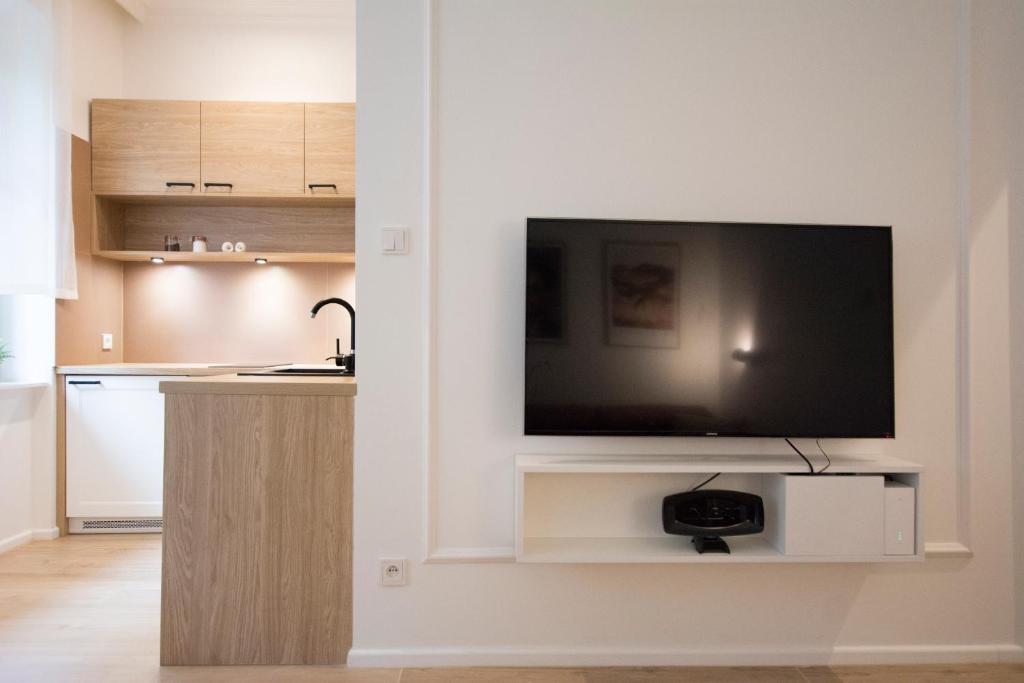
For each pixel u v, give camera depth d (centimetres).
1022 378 214
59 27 323
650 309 201
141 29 396
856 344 204
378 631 206
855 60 215
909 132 216
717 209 214
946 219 216
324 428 205
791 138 215
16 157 306
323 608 205
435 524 209
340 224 403
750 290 203
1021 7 215
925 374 215
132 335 404
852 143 215
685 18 213
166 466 201
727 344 202
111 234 383
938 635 213
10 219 304
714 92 214
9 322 342
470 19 210
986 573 214
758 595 211
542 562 194
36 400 339
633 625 210
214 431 203
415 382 209
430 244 207
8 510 321
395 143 209
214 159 367
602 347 201
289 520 204
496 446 210
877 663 210
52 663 203
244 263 411
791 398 203
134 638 221
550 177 212
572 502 212
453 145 210
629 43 212
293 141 369
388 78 209
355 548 206
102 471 345
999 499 214
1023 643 212
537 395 200
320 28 402
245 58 399
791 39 214
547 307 200
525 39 211
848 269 204
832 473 193
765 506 209
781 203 214
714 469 194
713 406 202
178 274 407
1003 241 215
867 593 212
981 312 215
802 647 211
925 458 214
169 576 201
